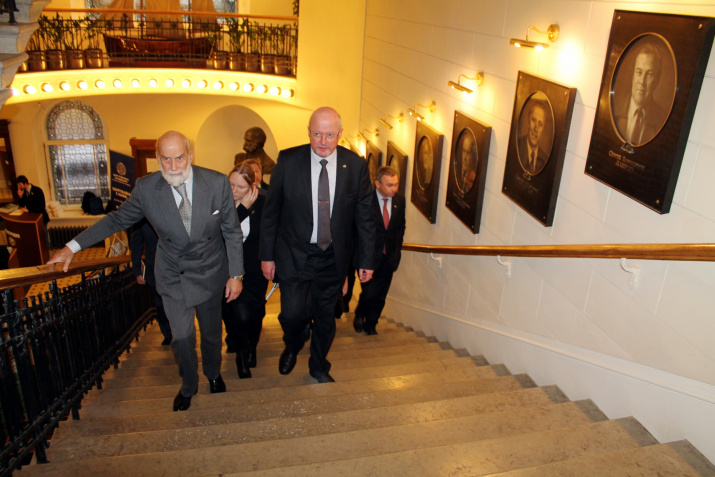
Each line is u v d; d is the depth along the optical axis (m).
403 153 7.05
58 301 3.09
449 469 2.51
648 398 2.98
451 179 5.45
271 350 4.96
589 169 3.36
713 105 2.55
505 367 4.40
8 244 10.16
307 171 3.33
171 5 12.23
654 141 2.83
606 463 2.54
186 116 12.68
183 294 3.21
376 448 2.79
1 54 3.55
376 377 4.20
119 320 4.66
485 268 4.83
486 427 3.04
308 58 10.91
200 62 11.46
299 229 3.42
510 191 4.32
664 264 2.88
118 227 3.10
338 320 6.63
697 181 2.65
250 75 11.34
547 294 3.91
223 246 3.36
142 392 3.78
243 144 13.62
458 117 5.21
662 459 2.60
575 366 3.56
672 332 2.84
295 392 3.70
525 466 2.59
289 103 11.41
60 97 10.74
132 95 12.33
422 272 6.44
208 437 2.95
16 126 12.42
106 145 13.27
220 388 3.73
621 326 3.20
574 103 3.54
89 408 3.44
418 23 6.50
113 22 11.98
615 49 3.08
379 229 5.12
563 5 3.63
